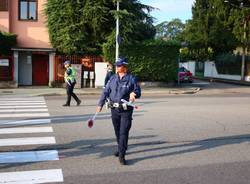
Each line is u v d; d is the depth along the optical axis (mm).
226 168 7543
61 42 28953
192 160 8125
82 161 7969
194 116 14305
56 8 28672
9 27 29281
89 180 6730
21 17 29594
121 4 29094
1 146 9180
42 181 6656
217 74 50594
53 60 29469
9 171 7211
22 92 25406
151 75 29828
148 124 12438
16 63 28766
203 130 11508
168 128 11758
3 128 11477
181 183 6602
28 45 29703
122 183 6582
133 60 29266
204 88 30750
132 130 11383
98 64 28672
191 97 22812
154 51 29609
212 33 51406
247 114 15016
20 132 10867
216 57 51250
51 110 15781
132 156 8430
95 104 18172
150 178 6867
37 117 13742
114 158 8234
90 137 10312
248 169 7492
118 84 7961
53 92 25328
